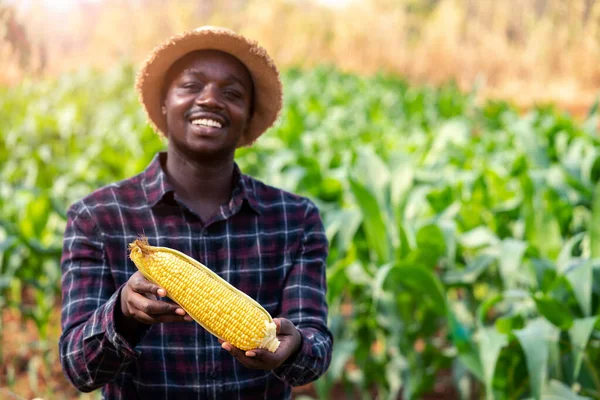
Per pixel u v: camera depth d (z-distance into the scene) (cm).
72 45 1752
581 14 2725
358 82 2033
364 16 3086
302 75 2361
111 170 738
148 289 173
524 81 2802
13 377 477
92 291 202
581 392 348
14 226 468
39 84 1609
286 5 3434
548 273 352
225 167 216
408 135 1112
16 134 944
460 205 534
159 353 206
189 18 2367
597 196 372
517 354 338
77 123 1165
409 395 442
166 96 221
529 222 438
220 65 210
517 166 605
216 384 208
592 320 313
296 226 222
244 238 214
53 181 707
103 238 206
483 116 1406
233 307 173
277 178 539
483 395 430
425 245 394
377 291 340
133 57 2114
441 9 3334
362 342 464
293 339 186
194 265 179
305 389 532
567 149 721
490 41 2862
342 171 532
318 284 221
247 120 239
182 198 216
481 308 348
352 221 423
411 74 2848
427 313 436
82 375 191
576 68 2672
